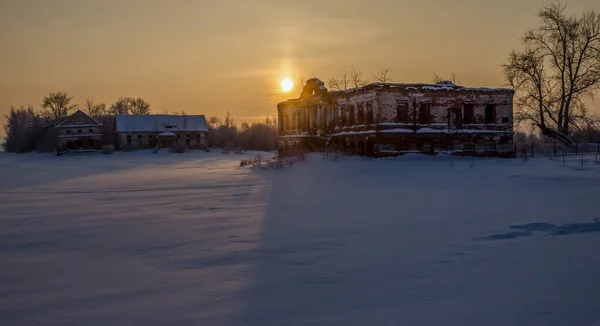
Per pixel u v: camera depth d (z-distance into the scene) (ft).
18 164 231.91
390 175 108.27
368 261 37.73
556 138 177.17
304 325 25.79
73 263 39.93
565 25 173.58
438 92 154.92
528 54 176.96
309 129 190.70
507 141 164.04
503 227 47.75
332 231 49.93
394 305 28.22
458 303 28.09
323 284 32.53
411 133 151.12
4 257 42.34
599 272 32.37
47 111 467.93
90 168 188.44
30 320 27.40
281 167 140.87
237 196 84.43
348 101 166.81
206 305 29.14
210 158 251.60
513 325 24.77
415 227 50.21
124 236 50.75
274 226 53.98
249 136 376.48
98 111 527.40
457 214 56.85
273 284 32.83
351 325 25.57
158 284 33.50
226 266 37.70
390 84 149.07
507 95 163.84
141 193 94.32
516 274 32.78
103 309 28.89
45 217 65.36
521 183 83.92
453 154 155.84
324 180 107.24
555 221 48.73
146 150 328.49
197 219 60.54
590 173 86.74
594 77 171.73
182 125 355.77
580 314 25.81
